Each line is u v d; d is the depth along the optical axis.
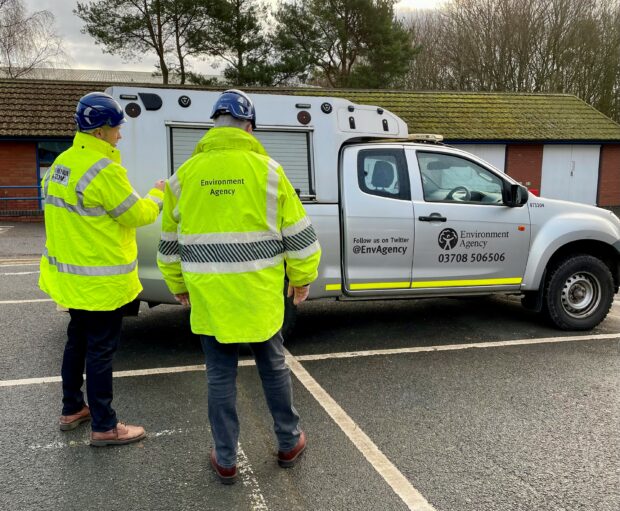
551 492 2.98
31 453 3.35
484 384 4.45
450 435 3.60
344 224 5.12
